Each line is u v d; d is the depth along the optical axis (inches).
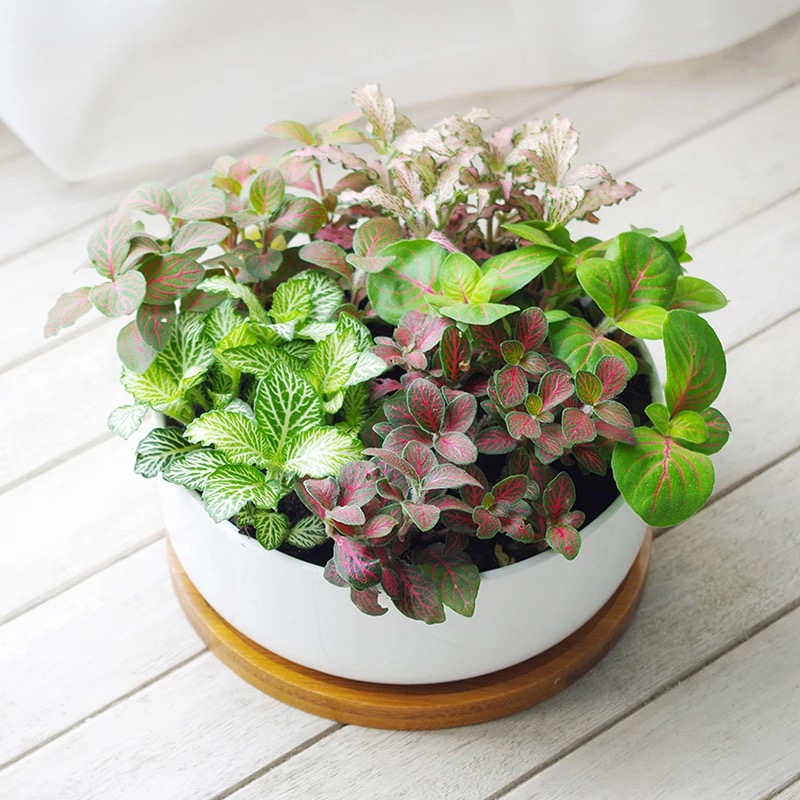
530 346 35.4
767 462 50.1
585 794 41.2
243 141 66.0
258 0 59.7
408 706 41.1
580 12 64.1
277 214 40.1
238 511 35.2
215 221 40.7
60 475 51.4
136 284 35.1
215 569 38.5
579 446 36.1
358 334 36.9
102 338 56.7
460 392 35.0
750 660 44.4
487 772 41.9
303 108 65.6
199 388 39.4
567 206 37.7
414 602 33.7
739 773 41.6
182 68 60.9
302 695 42.3
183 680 44.7
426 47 64.7
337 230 41.7
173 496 37.4
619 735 42.6
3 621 46.6
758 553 47.4
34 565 48.3
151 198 39.5
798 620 45.4
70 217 62.9
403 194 38.7
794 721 42.7
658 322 35.8
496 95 68.6
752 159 63.0
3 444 52.5
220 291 38.5
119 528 49.5
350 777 41.9
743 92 67.0
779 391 52.4
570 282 39.7
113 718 43.8
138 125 62.7
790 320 55.1
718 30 66.5
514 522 34.0
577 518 34.9
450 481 32.1
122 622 46.5
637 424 39.1
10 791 41.9
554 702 43.6
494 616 36.8
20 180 65.0
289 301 38.4
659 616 45.8
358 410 38.1
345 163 39.0
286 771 42.1
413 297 37.5
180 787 41.9
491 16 64.1
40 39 57.5
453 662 38.9
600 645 42.8
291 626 38.2
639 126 65.7
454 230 40.3
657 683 43.9
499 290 36.2
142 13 58.1
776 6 67.2
